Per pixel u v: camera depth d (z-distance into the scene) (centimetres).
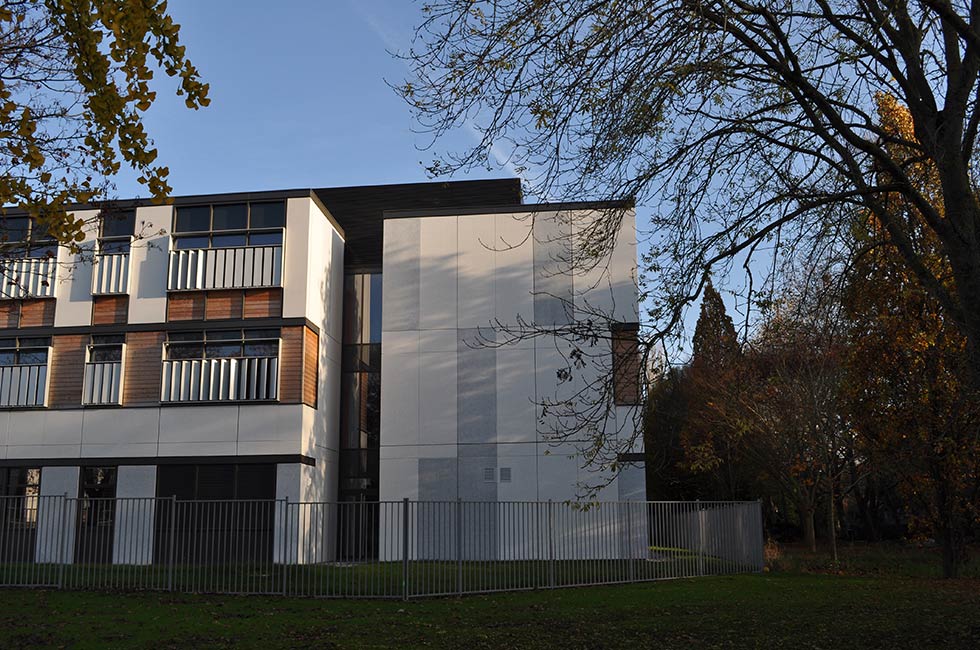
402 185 2938
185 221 2439
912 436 1861
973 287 898
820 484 2691
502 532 2266
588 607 1480
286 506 1739
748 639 1122
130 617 1347
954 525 2022
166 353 2375
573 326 1024
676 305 987
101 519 2205
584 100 953
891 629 1168
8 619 1320
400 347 2455
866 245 1118
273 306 2367
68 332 2414
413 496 2361
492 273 2469
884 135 1016
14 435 2380
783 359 2236
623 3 905
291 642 1130
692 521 2031
